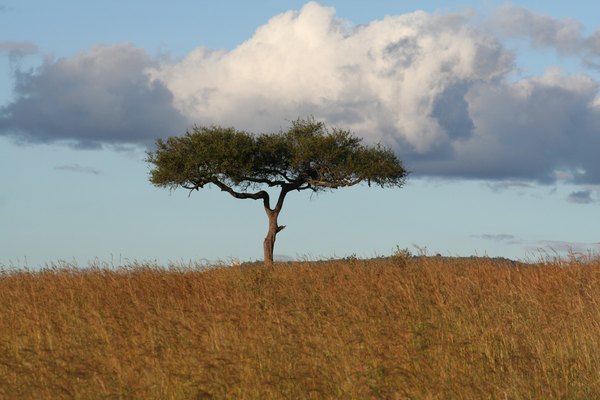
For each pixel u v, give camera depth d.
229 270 30.89
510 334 19.08
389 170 66.44
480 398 14.19
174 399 13.93
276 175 68.62
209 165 64.25
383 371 15.32
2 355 17.44
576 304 22.66
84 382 14.73
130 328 20.78
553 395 14.52
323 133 69.00
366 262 32.22
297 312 22.28
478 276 28.42
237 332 19.27
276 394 14.05
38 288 28.70
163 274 30.91
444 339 18.92
